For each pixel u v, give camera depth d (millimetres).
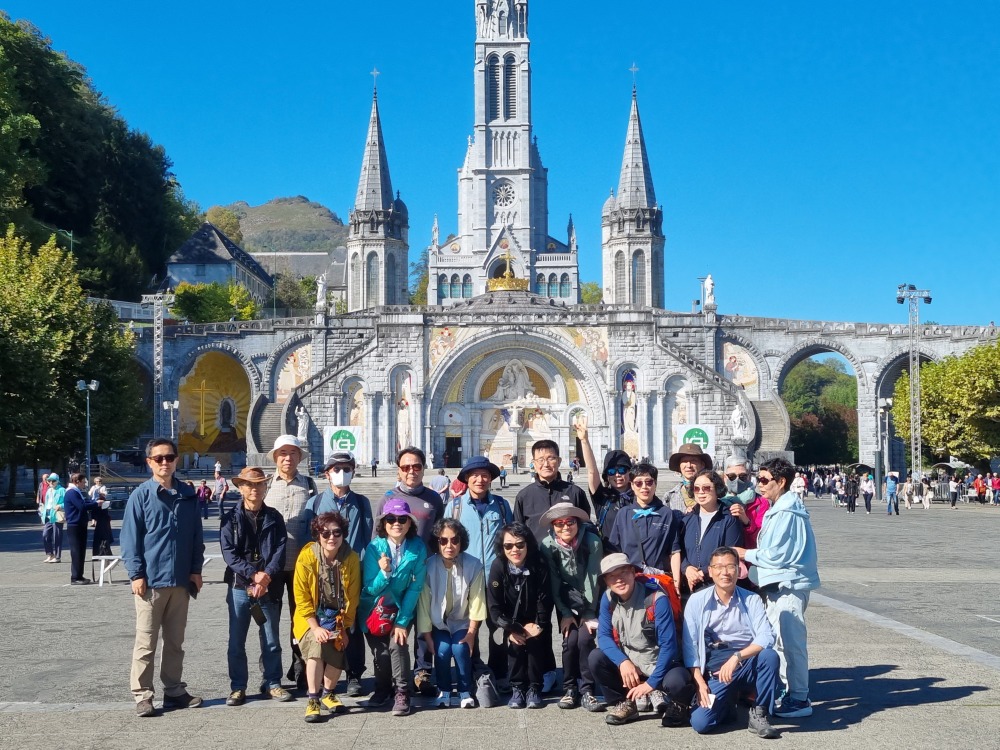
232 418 83375
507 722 10875
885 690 11938
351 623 11438
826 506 55500
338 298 160625
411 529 11797
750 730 10445
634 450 74875
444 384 75125
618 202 117438
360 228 120062
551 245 139000
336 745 9992
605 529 12625
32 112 84812
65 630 16359
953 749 9719
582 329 75312
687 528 11969
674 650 10812
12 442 44844
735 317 81188
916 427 60594
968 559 26328
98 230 94125
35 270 51094
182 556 11523
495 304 84562
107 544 25234
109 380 52562
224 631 16359
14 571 24547
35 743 10086
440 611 11773
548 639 12125
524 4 128750
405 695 11250
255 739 10227
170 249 113438
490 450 77062
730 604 10844
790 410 141125
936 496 65438
